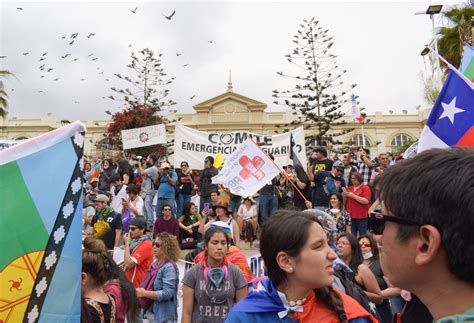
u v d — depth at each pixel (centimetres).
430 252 95
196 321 379
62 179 224
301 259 181
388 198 103
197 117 4497
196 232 897
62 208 222
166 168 998
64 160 226
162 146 2998
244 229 1005
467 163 96
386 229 104
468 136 325
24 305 207
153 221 1058
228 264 396
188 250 875
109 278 309
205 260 398
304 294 186
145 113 3091
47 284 213
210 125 4453
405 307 181
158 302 457
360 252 448
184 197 1095
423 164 100
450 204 92
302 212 194
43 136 223
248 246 965
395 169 106
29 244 212
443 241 93
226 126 4453
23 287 208
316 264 179
